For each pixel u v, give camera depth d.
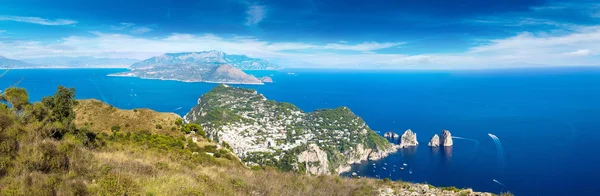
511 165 124.50
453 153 144.25
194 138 43.19
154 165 19.91
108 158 19.08
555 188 101.25
